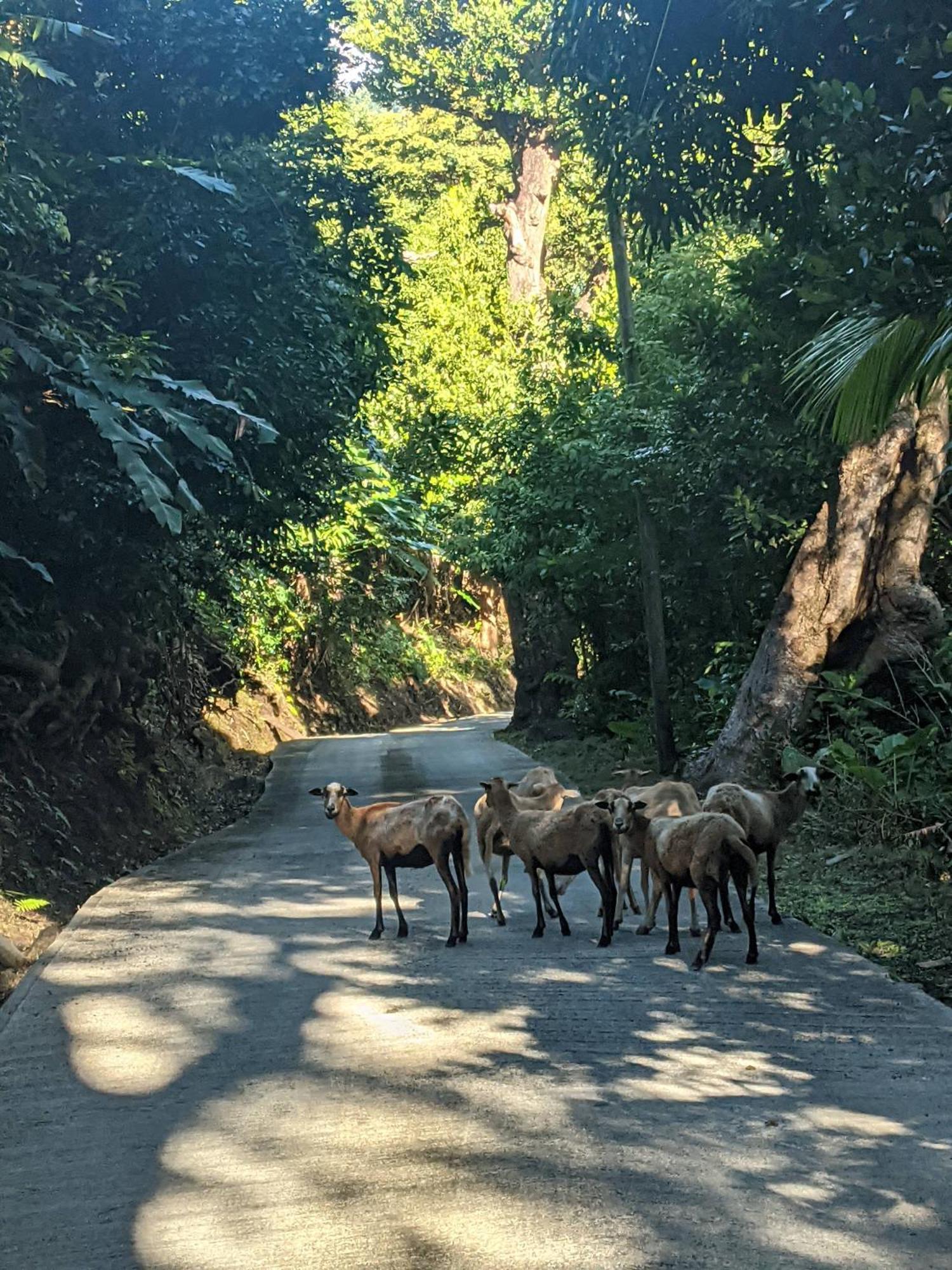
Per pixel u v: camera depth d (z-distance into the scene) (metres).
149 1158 5.43
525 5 32.78
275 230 14.10
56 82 11.16
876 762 13.30
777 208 12.06
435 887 11.58
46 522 12.79
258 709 35.97
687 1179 4.99
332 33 14.43
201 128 14.23
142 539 14.06
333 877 12.20
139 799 17.33
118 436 10.80
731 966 8.20
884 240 7.85
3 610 12.66
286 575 24.94
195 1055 6.79
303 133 15.48
